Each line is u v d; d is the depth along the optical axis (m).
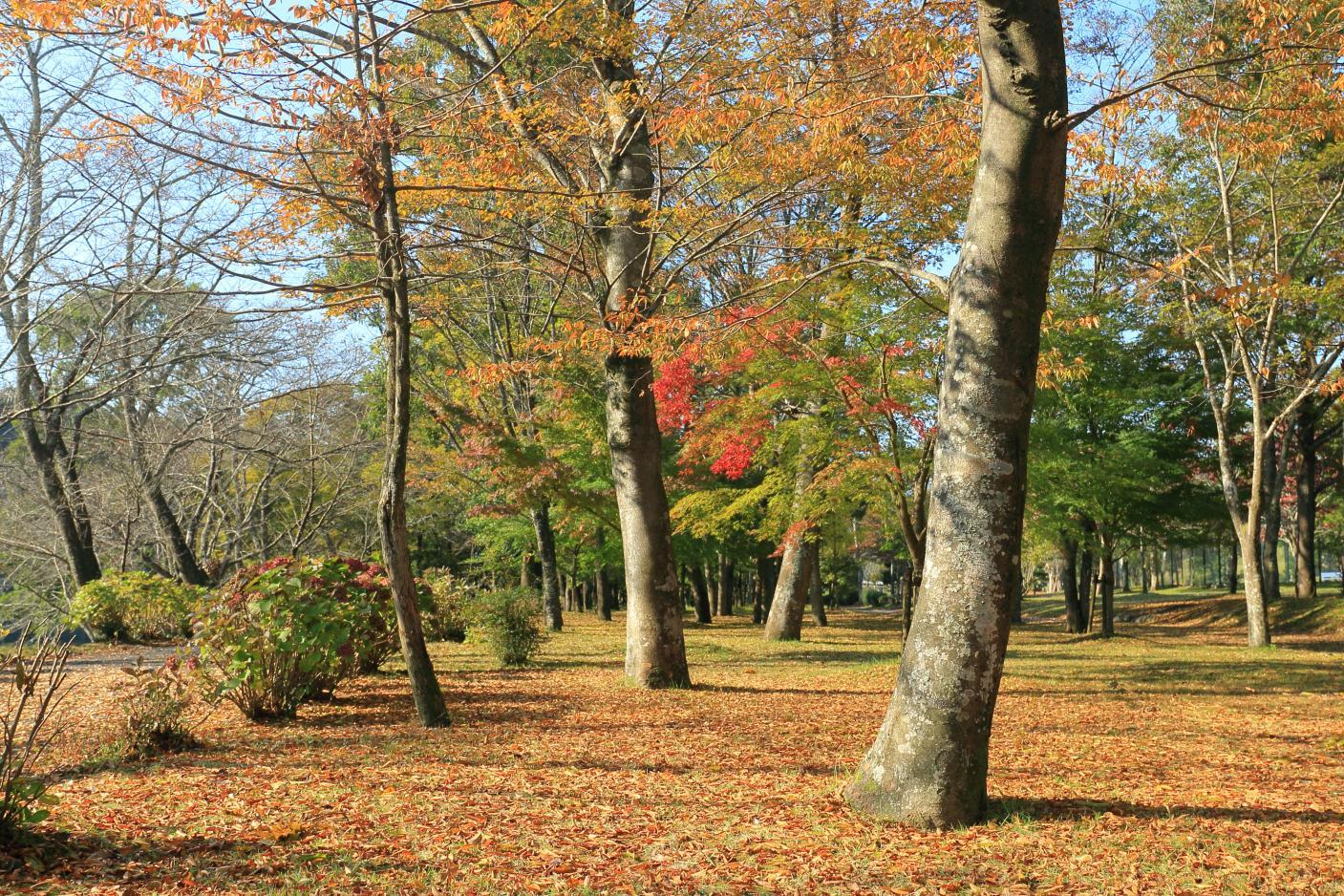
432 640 20.36
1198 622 32.72
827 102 9.43
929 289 12.91
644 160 12.40
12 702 10.30
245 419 21.89
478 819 5.55
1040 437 18.31
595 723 9.52
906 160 10.03
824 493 16.09
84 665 14.39
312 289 8.17
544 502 23.38
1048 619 39.28
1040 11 5.38
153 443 19.81
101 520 22.44
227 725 9.06
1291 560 58.69
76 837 4.96
